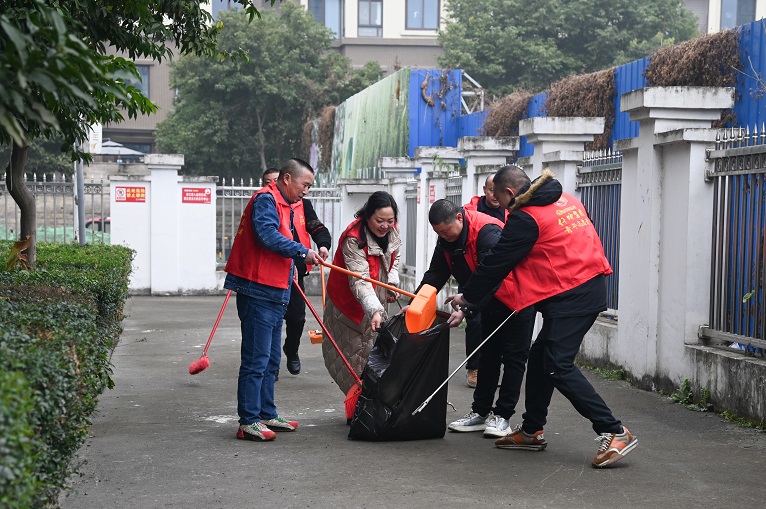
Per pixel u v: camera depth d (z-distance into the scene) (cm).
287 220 638
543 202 564
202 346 1092
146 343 1115
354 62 4194
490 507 477
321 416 711
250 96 3225
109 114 638
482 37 2873
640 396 786
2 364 316
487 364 645
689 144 756
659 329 805
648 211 812
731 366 696
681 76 1073
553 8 2816
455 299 608
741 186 719
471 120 1931
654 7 2800
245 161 3294
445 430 632
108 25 679
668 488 512
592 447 607
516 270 571
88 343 476
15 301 564
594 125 1025
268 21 3216
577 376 555
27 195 845
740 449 601
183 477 532
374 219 647
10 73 340
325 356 687
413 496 495
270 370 655
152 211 1741
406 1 4216
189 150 3259
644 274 822
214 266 1766
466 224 624
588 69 2802
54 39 338
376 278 666
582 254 562
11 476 264
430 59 4234
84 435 472
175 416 704
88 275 838
